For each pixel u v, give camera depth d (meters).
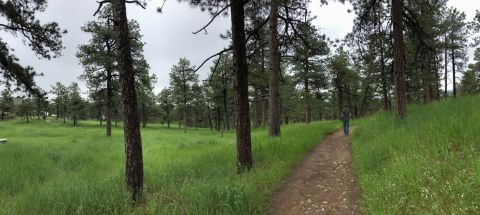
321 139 15.71
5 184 9.30
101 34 29.95
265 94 37.41
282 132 16.86
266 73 26.69
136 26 30.94
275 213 6.13
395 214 4.83
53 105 84.69
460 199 4.35
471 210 4.16
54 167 12.27
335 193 6.86
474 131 6.52
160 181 8.03
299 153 10.92
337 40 15.45
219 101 45.53
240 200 5.82
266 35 14.42
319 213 5.93
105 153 16.89
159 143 23.23
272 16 14.25
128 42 7.04
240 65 8.73
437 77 33.41
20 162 12.49
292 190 7.33
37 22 16.48
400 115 12.60
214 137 30.45
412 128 8.88
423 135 7.71
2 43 16.47
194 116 77.19
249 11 10.93
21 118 81.06
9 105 79.62
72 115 69.56
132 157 6.93
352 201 6.24
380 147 8.51
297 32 13.26
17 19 15.84
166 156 15.16
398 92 12.72
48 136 33.22
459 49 34.91
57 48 17.16
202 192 6.30
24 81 16.75
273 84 14.91
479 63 41.72
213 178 7.73
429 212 4.48
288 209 6.27
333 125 23.95
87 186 7.51
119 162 14.10
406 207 4.88
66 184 8.70
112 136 31.75
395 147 7.82
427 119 9.70
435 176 5.32
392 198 5.23
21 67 16.61
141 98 35.34
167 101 72.44
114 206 6.11
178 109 57.50
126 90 6.97
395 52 12.78
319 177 8.23
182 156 14.45
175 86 47.09
